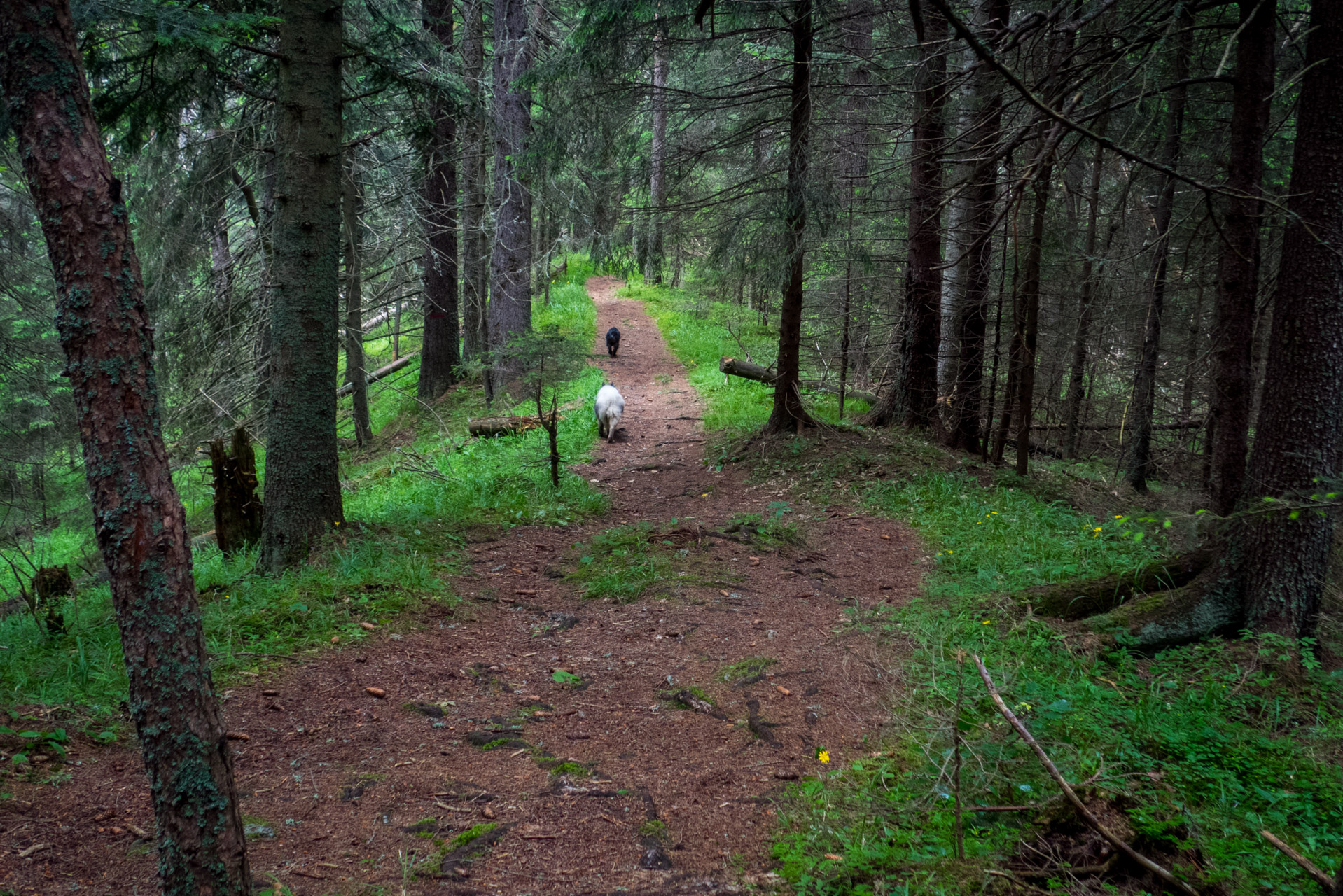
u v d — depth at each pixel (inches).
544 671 209.2
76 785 144.9
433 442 586.9
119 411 87.4
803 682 197.5
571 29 631.8
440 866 126.5
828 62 373.4
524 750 167.9
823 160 389.4
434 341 717.9
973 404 452.4
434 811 144.0
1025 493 368.8
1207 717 179.2
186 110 373.4
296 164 266.5
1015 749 155.9
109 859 124.4
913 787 148.3
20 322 491.2
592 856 130.8
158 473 89.7
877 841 132.0
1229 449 242.7
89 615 243.4
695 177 442.3
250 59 339.0
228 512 310.0
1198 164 374.3
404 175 569.3
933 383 461.7
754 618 242.7
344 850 131.2
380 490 445.7
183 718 89.7
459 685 199.6
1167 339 550.3
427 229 636.1
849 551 308.8
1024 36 197.8
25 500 503.2
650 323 1050.7
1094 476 486.6
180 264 462.9
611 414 523.5
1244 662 200.8
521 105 637.9
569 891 121.4
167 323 470.6
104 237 86.6
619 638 229.6
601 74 404.5
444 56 432.5
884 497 367.6
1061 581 261.7
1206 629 216.4
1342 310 200.7
